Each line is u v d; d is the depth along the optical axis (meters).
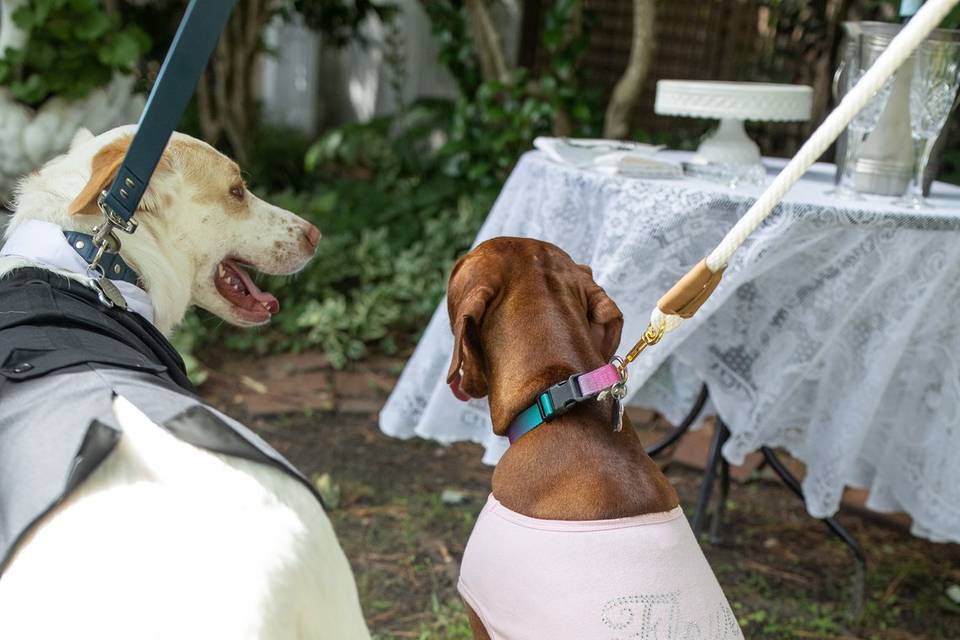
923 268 2.47
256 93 9.14
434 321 2.96
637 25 5.00
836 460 2.64
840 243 2.49
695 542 1.56
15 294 1.38
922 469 2.68
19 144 4.19
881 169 2.63
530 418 1.67
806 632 2.84
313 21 7.17
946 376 2.58
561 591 1.46
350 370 4.68
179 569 1.08
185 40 1.37
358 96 9.31
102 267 1.48
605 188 2.62
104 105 4.32
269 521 1.16
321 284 5.27
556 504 1.55
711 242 2.52
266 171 7.20
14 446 1.17
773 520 3.55
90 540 1.08
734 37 6.49
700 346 2.69
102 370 1.27
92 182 1.42
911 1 2.57
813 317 2.55
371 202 6.48
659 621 1.41
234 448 1.21
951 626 2.93
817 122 6.02
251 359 4.73
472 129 5.87
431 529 3.32
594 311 1.82
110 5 6.16
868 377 2.56
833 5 5.82
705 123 6.42
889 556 3.34
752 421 2.64
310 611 1.15
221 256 1.77
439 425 2.87
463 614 2.82
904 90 2.60
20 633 1.03
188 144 1.70
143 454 1.18
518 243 1.91
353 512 3.43
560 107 5.46
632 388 2.56
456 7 6.34
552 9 5.56
